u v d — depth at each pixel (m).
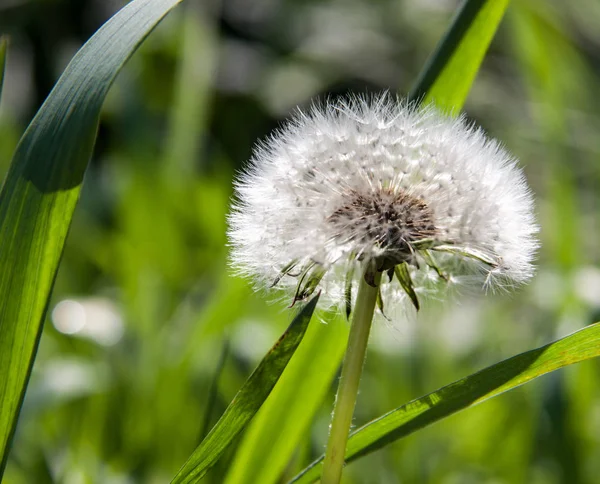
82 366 0.56
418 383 0.61
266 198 0.42
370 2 1.46
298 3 1.48
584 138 0.80
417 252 0.41
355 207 0.41
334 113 0.42
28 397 0.52
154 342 0.61
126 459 0.54
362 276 0.40
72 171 0.40
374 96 0.43
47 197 0.40
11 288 0.40
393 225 0.41
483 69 1.22
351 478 0.55
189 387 0.56
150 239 0.74
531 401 0.56
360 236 0.41
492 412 0.61
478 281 0.42
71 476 0.51
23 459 0.51
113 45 0.40
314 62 1.43
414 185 0.41
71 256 0.79
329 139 0.42
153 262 0.73
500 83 1.18
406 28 1.43
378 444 0.42
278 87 1.40
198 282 0.71
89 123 0.40
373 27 1.45
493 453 0.58
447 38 0.45
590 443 0.56
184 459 0.54
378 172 0.41
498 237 0.41
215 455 0.41
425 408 0.42
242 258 0.41
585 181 0.82
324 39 1.45
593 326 0.41
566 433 0.52
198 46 0.85
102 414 0.56
